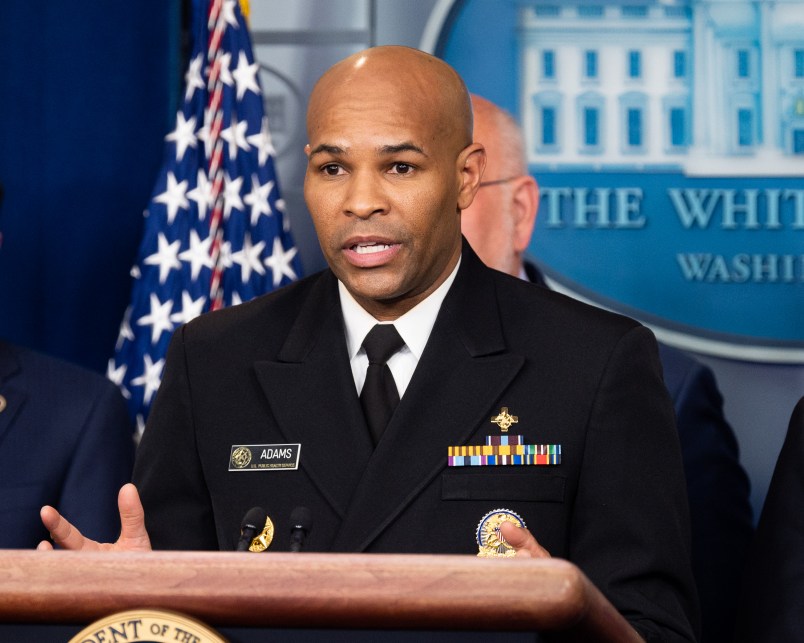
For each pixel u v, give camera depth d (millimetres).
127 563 1756
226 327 3320
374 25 5266
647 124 5152
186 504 3160
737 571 4711
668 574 2881
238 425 3146
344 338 3197
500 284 3293
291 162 5297
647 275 5137
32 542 4105
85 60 5430
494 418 3023
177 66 5418
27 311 5363
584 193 5152
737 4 5129
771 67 5125
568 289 5152
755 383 5098
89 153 5418
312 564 1727
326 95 3018
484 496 2926
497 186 5141
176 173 5109
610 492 2934
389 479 2951
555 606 1676
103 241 5383
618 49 5164
